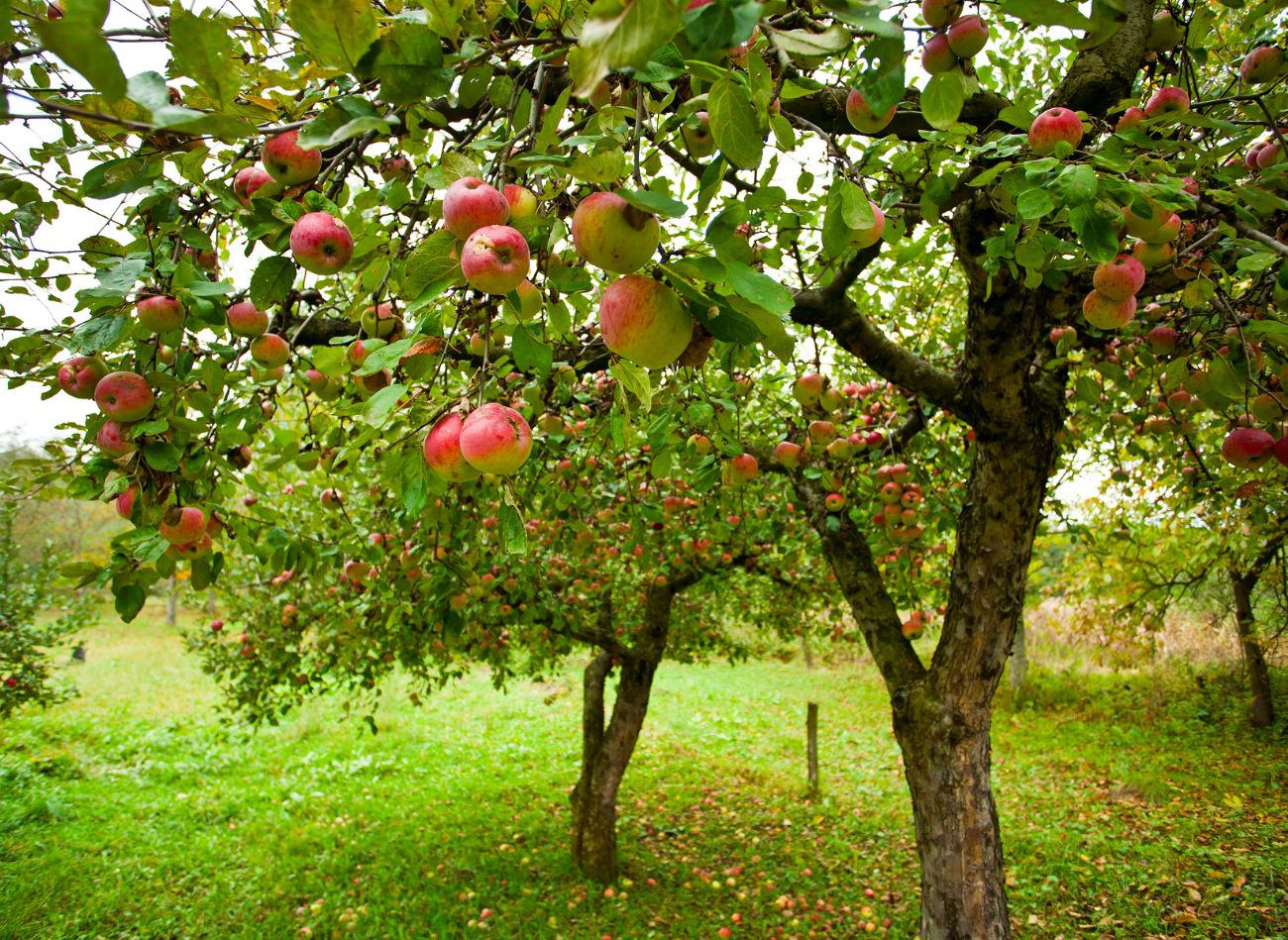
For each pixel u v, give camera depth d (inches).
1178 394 124.2
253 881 225.0
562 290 41.6
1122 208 54.8
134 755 346.9
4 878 219.0
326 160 46.4
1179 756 316.8
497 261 33.5
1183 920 184.1
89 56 20.4
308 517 139.8
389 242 49.5
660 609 234.5
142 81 25.4
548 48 36.1
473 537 113.4
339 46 29.7
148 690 486.9
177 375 56.0
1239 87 75.0
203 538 60.2
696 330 42.3
